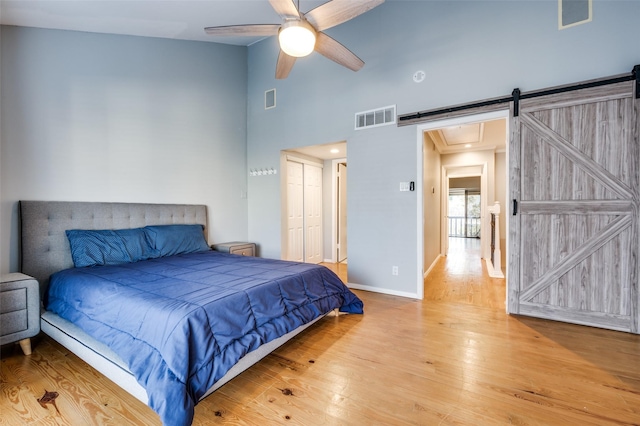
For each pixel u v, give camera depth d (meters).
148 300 1.80
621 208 2.49
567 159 2.67
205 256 3.45
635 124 2.43
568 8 2.66
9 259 2.69
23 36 2.80
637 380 1.81
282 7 1.98
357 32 3.75
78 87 3.13
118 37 3.42
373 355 2.15
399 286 3.54
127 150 3.49
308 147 4.30
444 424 1.46
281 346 2.30
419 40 3.36
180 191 3.98
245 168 4.77
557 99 2.69
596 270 2.60
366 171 3.72
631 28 2.45
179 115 3.96
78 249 2.85
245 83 4.75
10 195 2.71
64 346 2.18
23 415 1.55
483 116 3.01
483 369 1.95
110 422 1.50
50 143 2.95
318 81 4.07
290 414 1.55
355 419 1.50
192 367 1.51
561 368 1.96
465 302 3.33
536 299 2.84
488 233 6.34
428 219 4.71
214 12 3.30
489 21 3.00
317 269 2.76
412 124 3.40
